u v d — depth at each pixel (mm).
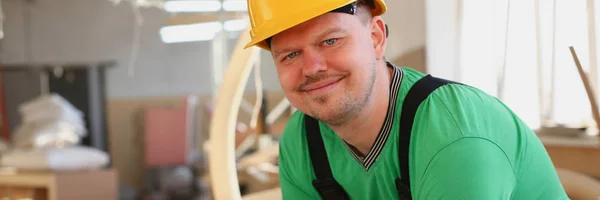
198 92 7141
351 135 1181
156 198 6094
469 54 2408
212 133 1630
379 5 1122
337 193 1316
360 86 1074
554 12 2182
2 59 7402
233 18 5000
